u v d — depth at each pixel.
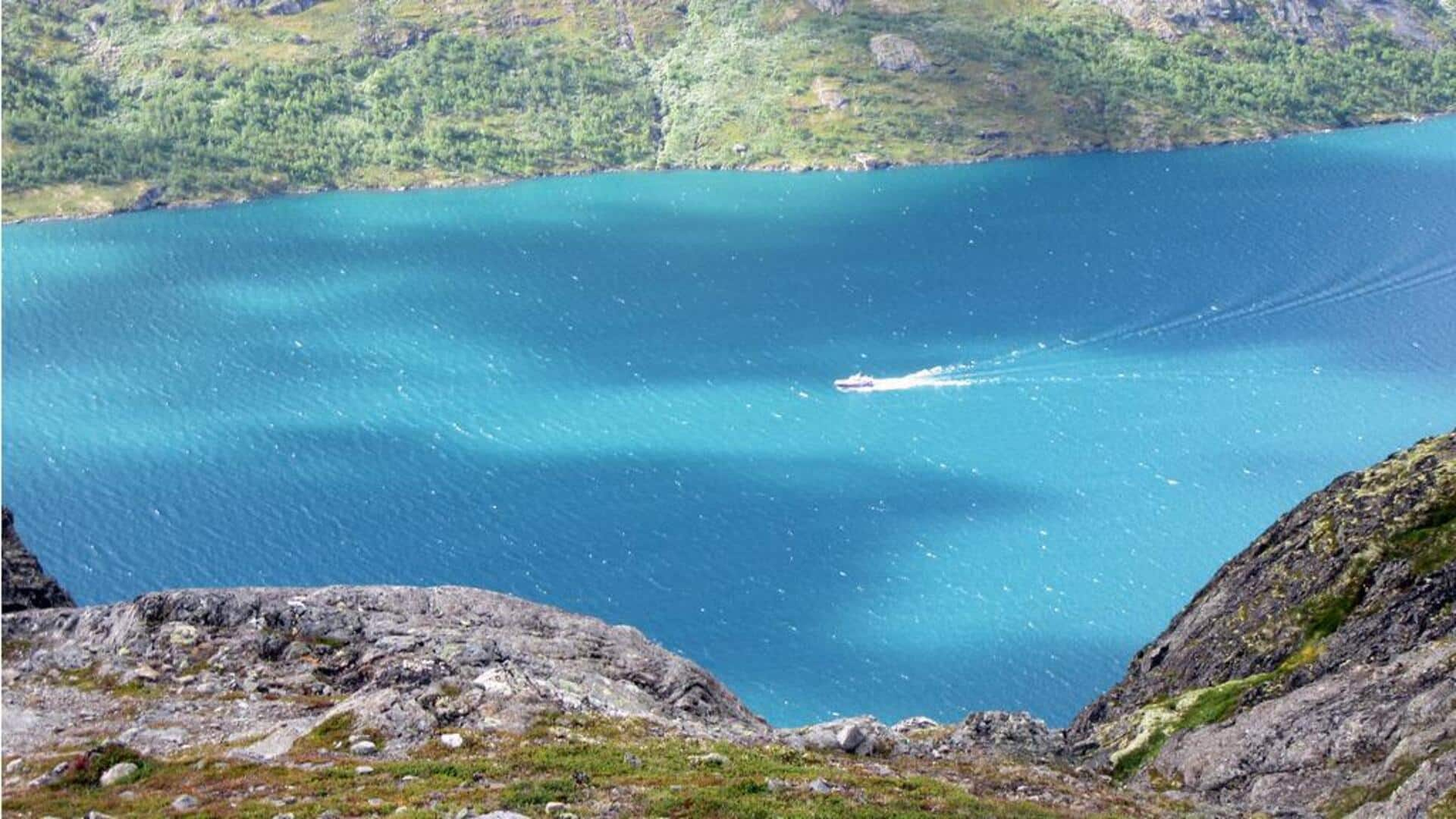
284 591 77.81
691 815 50.97
